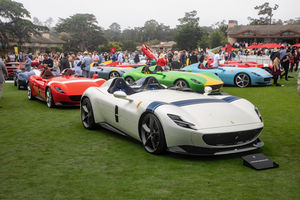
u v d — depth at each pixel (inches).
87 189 126.2
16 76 549.0
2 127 241.3
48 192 124.0
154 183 131.0
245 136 157.8
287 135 207.9
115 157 166.6
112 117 205.3
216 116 158.7
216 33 3846.0
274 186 126.2
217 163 154.8
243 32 3137.3
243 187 125.6
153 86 228.7
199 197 117.2
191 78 385.7
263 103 333.7
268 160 152.1
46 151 179.2
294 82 533.0
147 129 174.6
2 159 165.5
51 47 3801.7
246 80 481.1
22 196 120.7
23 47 3262.8
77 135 216.4
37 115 289.1
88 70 574.9
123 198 117.4
